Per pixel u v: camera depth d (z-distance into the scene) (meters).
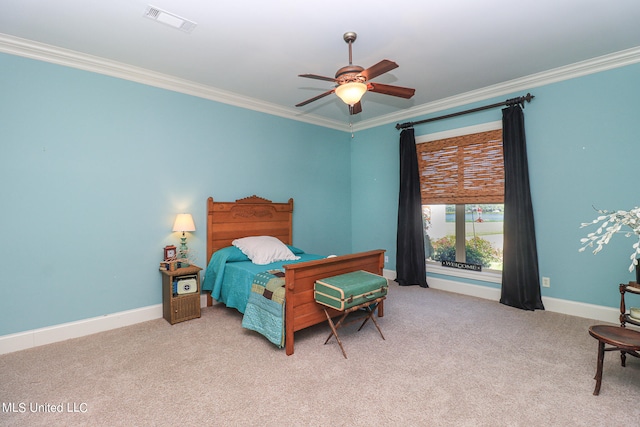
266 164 4.32
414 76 3.44
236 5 2.15
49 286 2.72
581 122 3.23
